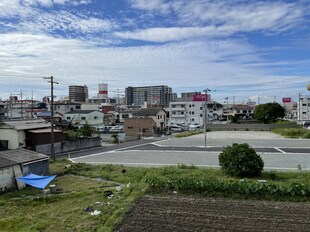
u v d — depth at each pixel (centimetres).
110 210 1086
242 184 1235
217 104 8412
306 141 3262
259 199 1174
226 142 3216
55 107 6375
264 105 5691
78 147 2889
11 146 2475
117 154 2478
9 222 1019
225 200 1172
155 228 910
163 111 5872
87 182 1566
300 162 1973
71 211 1108
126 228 914
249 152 1551
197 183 1275
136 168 1814
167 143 3194
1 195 1369
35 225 973
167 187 1316
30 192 1416
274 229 890
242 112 8944
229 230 886
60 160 2184
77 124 5128
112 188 1396
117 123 6781
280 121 5488
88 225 956
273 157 2177
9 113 6019
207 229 895
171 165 1922
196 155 2347
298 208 1068
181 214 1023
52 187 1414
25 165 1554
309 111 7594
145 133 5053
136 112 5825
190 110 7094
